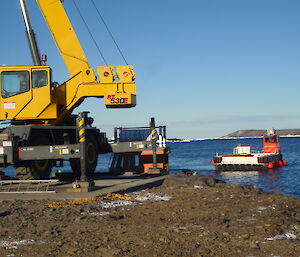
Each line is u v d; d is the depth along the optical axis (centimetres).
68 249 532
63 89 1442
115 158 1836
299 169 3766
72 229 653
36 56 1449
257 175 3388
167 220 716
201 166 4825
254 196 1060
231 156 3897
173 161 6456
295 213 789
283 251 504
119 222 705
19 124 1404
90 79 1447
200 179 1408
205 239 566
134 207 866
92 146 1533
